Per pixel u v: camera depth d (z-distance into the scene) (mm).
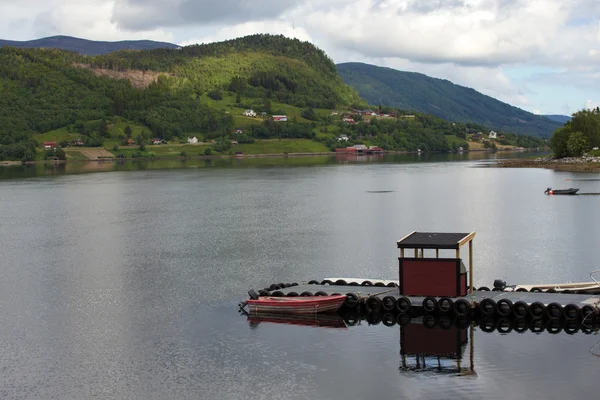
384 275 74062
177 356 49531
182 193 178750
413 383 43562
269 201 153500
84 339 53781
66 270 79688
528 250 85938
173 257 86312
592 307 53500
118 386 44438
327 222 116438
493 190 172875
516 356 47562
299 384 43938
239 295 66438
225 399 42062
